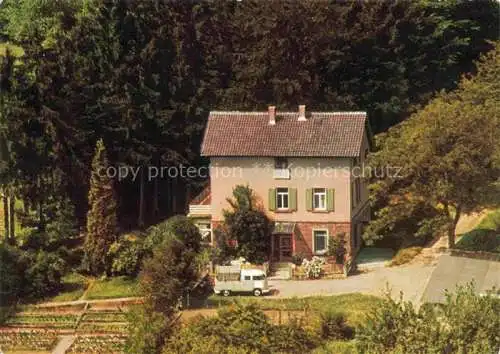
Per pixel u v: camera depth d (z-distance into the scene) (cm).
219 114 6200
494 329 3362
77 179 6384
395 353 3278
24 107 6209
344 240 5844
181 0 6950
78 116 6475
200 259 5638
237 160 5956
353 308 4891
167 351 4181
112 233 5828
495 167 5681
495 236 5778
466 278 5009
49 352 4644
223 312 4419
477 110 5703
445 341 3325
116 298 5459
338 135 5938
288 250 5944
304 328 4466
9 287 5412
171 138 6744
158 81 6644
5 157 6175
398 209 5834
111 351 4594
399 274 5597
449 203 5759
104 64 6619
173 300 4825
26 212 6250
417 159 5609
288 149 5897
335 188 5866
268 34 6994
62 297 5484
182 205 6988
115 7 6619
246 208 5859
